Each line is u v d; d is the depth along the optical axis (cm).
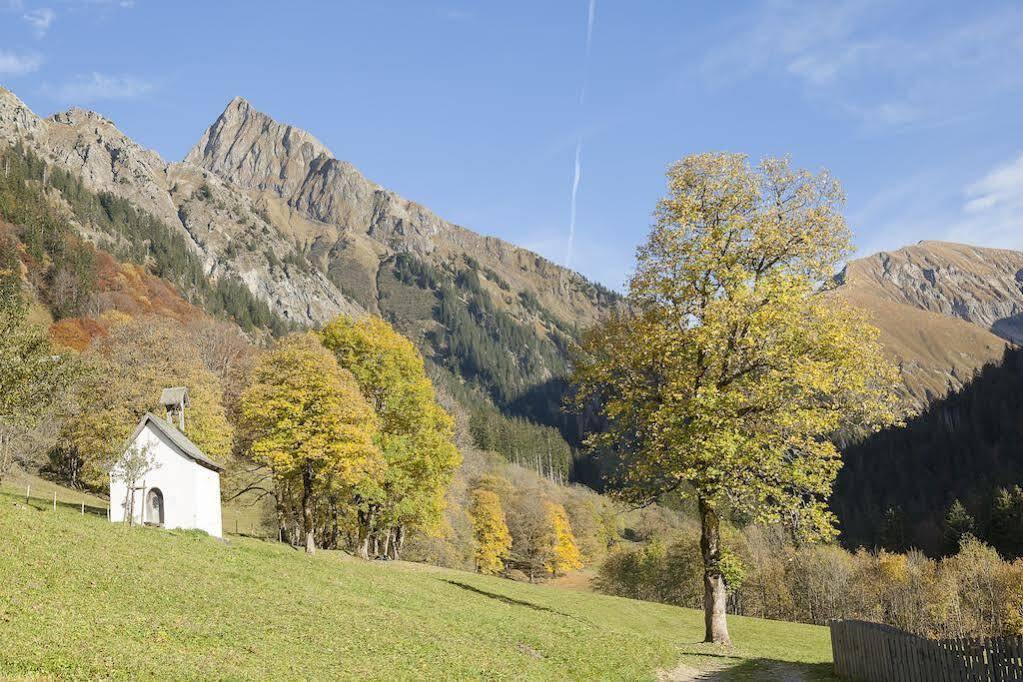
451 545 9719
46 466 7975
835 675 2798
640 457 3438
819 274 3372
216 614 2402
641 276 3606
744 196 3428
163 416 6619
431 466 6125
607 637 3397
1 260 16662
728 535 8269
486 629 3142
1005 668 1852
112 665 1672
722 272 3250
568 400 3756
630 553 11631
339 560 4844
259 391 5397
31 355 4909
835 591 9125
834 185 3397
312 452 5103
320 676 1938
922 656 2178
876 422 3180
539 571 13412
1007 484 15175
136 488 5000
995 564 8356
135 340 8494
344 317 6488
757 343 3244
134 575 2641
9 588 2145
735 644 4162
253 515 9269
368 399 6225
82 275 18262
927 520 15625
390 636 2622
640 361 3500
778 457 3134
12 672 1520
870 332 3219
